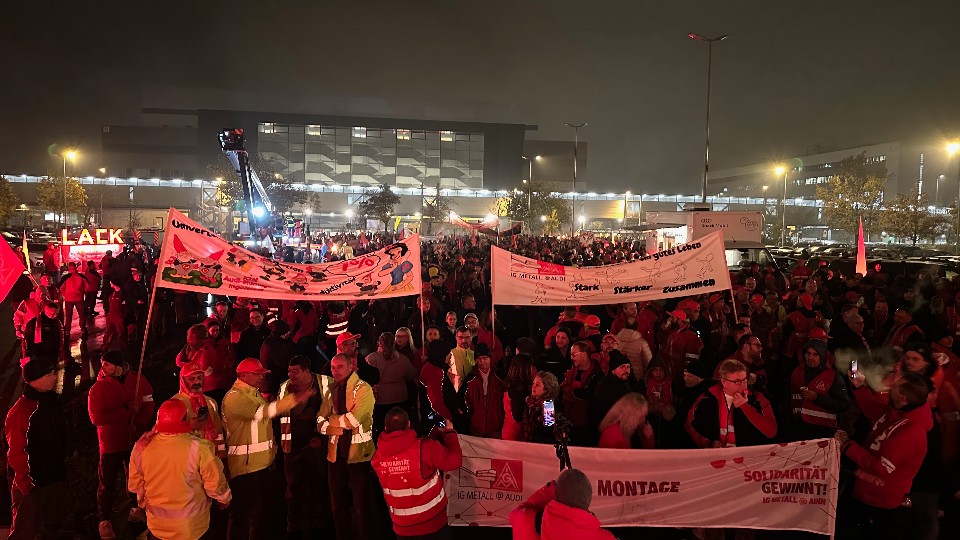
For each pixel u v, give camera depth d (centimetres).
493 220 2644
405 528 444
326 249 2909
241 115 10500
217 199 6775
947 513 578
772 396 872
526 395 584
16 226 7331
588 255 2842
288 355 792
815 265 2580
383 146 11044
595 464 518
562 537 312
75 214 8144
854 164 7162
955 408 504
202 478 433
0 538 561
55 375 521
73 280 1429
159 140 11419
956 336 966
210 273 607
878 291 1055
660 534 569
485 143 11425
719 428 527
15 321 1073
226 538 559
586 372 640
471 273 1633
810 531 510
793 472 510
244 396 529
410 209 10319
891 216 5116
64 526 600
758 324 1038
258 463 535
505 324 1220
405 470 439
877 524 464
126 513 629
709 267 682
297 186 9931
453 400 645
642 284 688
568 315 942
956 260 2886
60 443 522
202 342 782
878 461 456
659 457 514
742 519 513
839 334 876
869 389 602
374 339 1045
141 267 1827
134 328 1393
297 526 593
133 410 592
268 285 630
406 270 669
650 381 657
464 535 581
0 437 707
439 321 1241
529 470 527
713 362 795
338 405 560
